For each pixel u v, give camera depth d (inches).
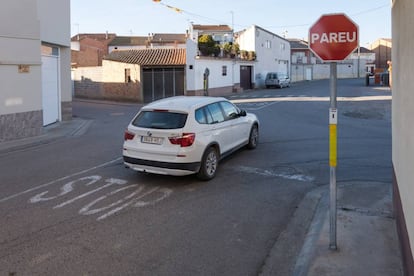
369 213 240.2
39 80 553.3
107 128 653.3
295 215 252.2
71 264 187.9
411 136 138.9
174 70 1268.5
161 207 265.7
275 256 197.9
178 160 303.9
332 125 188.2
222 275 179.3
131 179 331.0
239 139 398.0
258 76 1806.1
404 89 168.6
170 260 192.7
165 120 315.6
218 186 311.3
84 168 369.4
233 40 1958.7
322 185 311.3
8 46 502.3
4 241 213.0
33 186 312.5
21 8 515.8
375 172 344.8
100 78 1385.3
